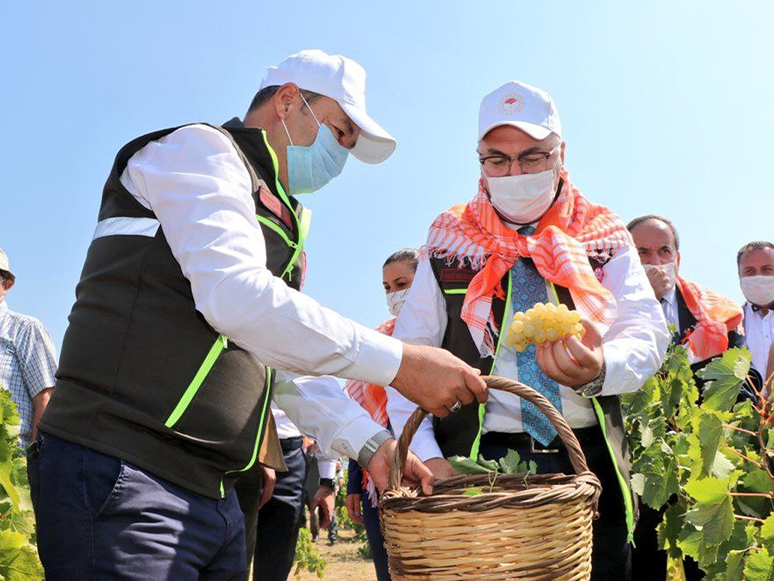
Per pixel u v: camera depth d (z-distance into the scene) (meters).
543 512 1.97
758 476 3.06
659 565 3.54
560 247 2.81
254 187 2.10
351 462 4.45
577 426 2.77
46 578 1.83
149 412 1.88
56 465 1.85
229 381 2.00
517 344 2.44
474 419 2.75
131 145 2.06
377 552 3.75
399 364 2.00
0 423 3.55
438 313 2.96
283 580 4.59
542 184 2.86
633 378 2.64
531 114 2.82
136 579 1.77
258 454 2.32
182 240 1.90
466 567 1.95
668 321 4.22
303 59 2.35
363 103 2.41
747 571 2.67
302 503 4.74
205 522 1.95
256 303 1.84
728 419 3.35
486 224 2.94
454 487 2.41
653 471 3.26
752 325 5.39
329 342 1.91
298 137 2.32
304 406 2.41
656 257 4.26
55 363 5.23
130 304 1.93
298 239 2.29
